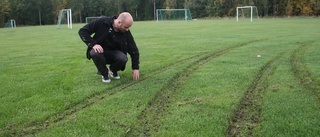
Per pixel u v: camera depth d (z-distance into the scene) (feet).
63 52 35.47
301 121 11.64
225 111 12.88
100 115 12.78
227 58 26.63
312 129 10.98
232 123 11.84
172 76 19.83
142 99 14.82
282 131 10.89
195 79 18.81
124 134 10.91
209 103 13.91
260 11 212.23
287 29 66.39
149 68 22.88
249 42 40.01
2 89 17.39
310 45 34.58
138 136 10.82
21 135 11.20
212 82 17.92
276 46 34.32
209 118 12.12
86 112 13.16
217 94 15.40
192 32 66.33
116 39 17.85
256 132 10.88
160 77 19.61
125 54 18.34
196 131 11.03
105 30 17.62
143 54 31.04
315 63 23.16
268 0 209.05
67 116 12.98
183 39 48.29
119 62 18.12
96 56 17.38
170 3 259.80
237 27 82.89
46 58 30.55
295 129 10.99
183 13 226.99
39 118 12.59
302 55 27.40
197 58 27.63
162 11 231.71
